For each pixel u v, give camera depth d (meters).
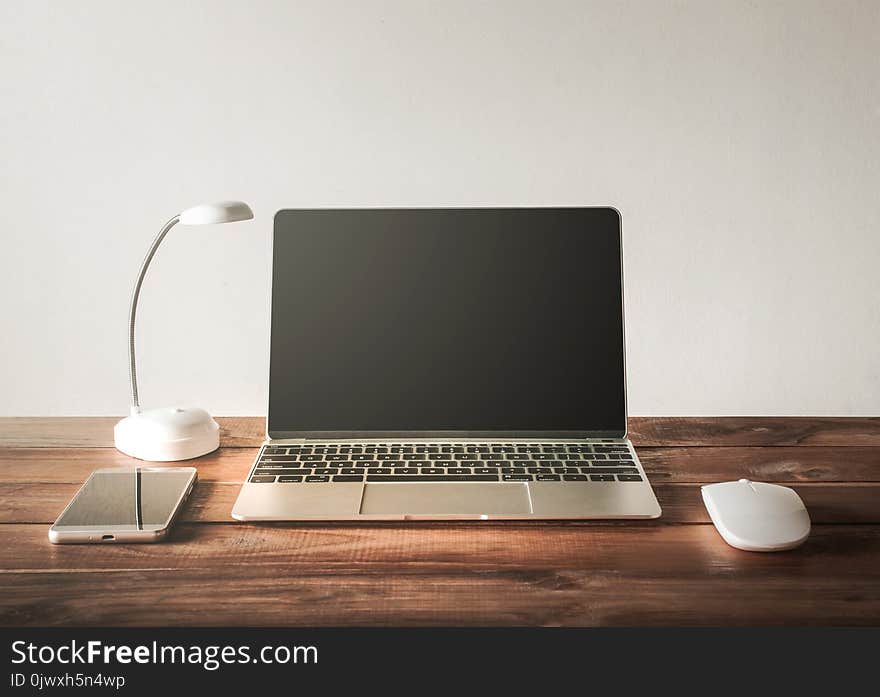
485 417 1.16
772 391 2.29
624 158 2.15
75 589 0.83
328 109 2.13
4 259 2.23
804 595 0.82
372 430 1.15
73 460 1.14
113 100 2.14
